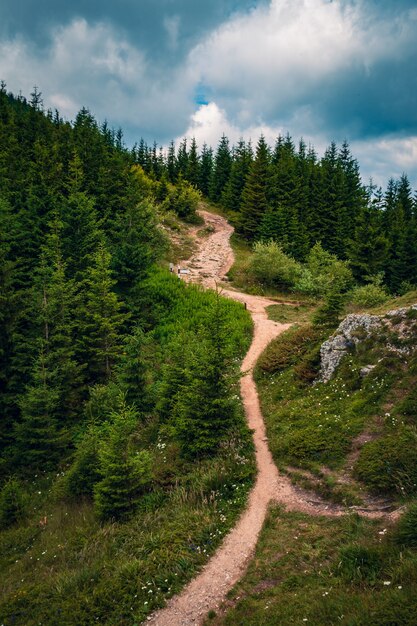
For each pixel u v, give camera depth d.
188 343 21.73
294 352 23.50
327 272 43.41
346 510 11.36
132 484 14.05
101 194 44.78
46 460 19.61
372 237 44.66
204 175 99.69
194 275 45.62
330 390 17.94
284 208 55.88
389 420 14.23
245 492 13.41
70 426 21.47
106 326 24.28
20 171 41.84
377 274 43.91
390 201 64.75
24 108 100.06
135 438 18.83
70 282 26.31
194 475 14.56
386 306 20.97
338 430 14.95
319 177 69.44
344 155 79.31
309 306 38.03
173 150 100.81
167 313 33.44
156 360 24.92
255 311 35.41
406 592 7.30
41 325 23.00
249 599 9.21
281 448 15.31
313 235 57.47
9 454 20.05
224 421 16.02
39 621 9.65
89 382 25.02
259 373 23.25
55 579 11.10
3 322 21.61
